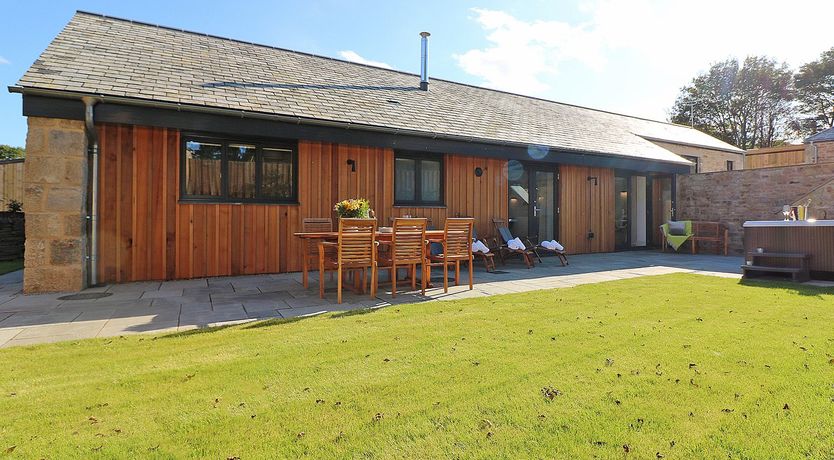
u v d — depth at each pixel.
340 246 5.03
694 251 11.15
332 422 2.03
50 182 5.65
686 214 12.10
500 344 3.20
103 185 6.27
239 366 2.75
